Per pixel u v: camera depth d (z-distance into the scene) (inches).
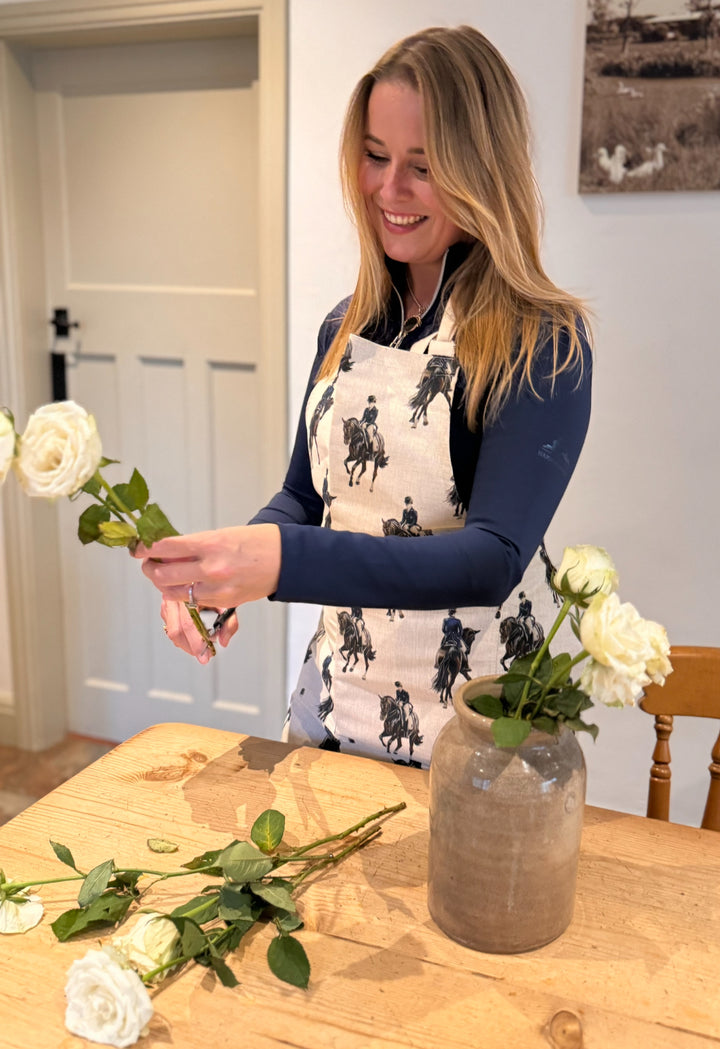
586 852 38.6
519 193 44.1
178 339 103.3
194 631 47.1
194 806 40.8
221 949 31.8
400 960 32.1
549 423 41.1
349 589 36.7
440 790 31.9
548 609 49.5
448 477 46.6
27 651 112.5
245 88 95.0
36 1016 29.3
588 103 74.4
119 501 32.8
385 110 43.4
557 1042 28.8
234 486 105.3
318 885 35.9
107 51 98.8
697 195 74.4
